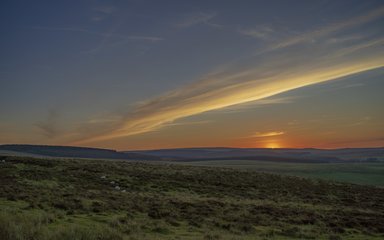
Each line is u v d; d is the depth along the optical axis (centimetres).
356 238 2636
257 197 5150
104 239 1620
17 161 6762
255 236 2355
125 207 3042
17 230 1491
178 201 3909
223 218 2998
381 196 6606
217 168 9331
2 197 2909
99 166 7338
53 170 6109
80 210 2702
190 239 1997
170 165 9400
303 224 3086
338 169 18988
